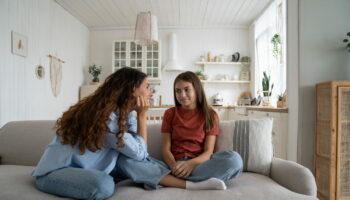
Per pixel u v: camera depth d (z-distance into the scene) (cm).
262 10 411
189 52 506
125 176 126
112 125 111
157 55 489
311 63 222
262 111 292
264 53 418
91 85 468
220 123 150
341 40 221
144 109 128
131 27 511
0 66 267
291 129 235
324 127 201
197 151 137
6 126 165
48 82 363
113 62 488
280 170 128
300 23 222
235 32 502
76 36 461
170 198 98
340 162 189
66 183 98
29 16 316
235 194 101
